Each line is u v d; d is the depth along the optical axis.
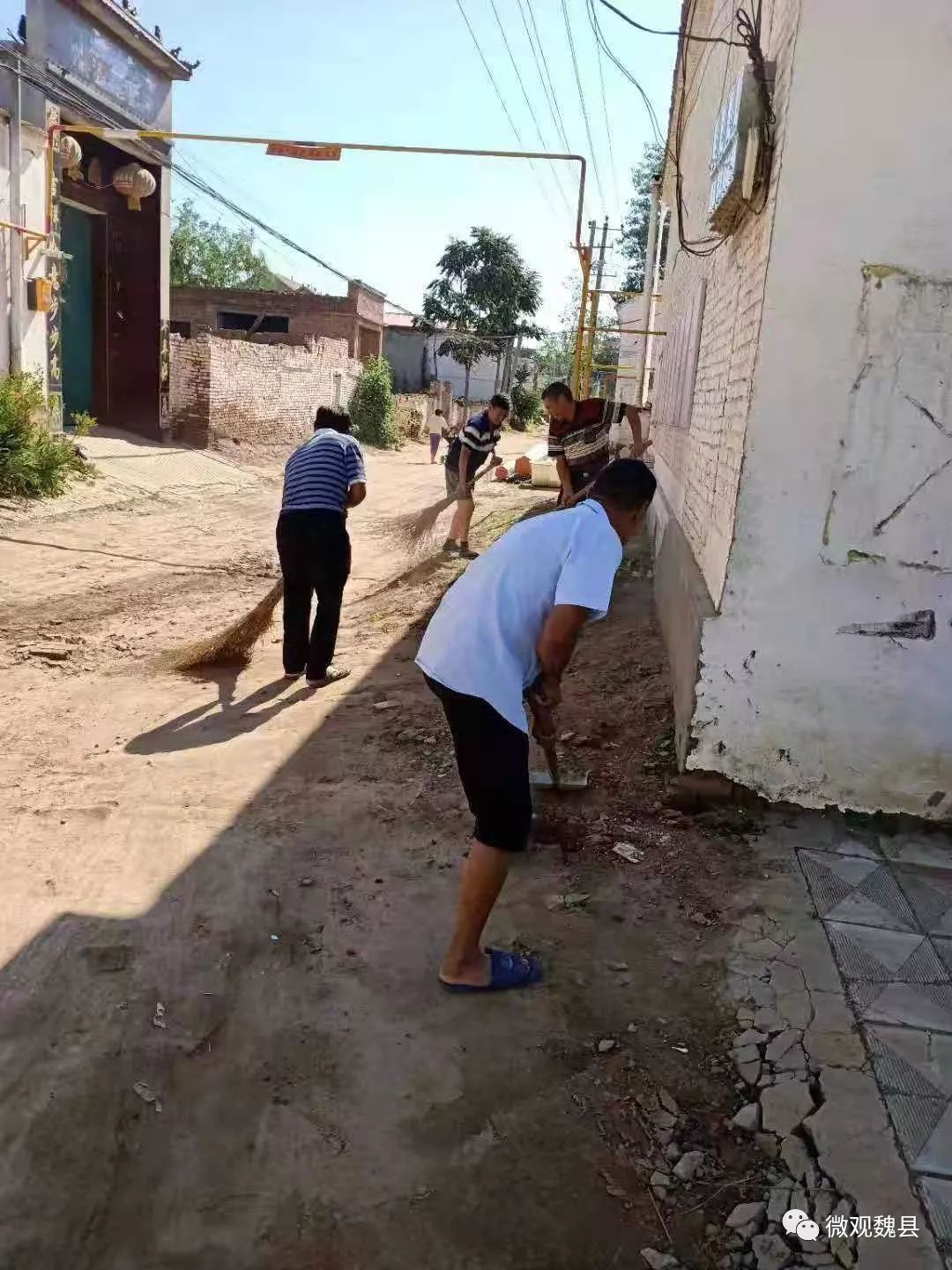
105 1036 2.76
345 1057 2.72
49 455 11.82
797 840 3.95
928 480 3.80
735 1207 2.27
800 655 4.00
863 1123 2.50
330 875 3.65
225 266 55.09
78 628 6.91
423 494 17.19
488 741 2.84
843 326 3.74
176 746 4.83
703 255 5.76
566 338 55.91
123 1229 2.18
